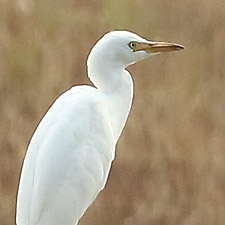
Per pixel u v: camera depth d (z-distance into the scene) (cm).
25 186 709
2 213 1097
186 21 1378
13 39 1301
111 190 1106
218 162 1139
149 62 1295
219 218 1102
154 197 1108
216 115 1202
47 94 1233
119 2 1380
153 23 1388
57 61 1275
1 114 1187
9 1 1327
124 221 1091
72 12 1355
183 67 1308
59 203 709
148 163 1131
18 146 1138
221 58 1318
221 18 1362
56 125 718
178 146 1145
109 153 741
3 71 1267
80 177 716
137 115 1186
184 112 1203
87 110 729
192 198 1112
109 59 765
